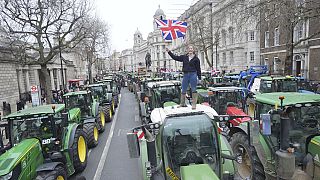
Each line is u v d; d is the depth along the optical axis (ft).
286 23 62.90
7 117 24.14
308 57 96.73
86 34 89.45
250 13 64.69
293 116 19.80
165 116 18.17
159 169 17.39
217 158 17.34
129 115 61.98
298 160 18.95
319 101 19.44
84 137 31.30
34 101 59.77
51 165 21.70
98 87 59.77
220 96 38.14
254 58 141.69
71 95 43.27
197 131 17.38
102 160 33.04
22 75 100.78
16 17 70.90
